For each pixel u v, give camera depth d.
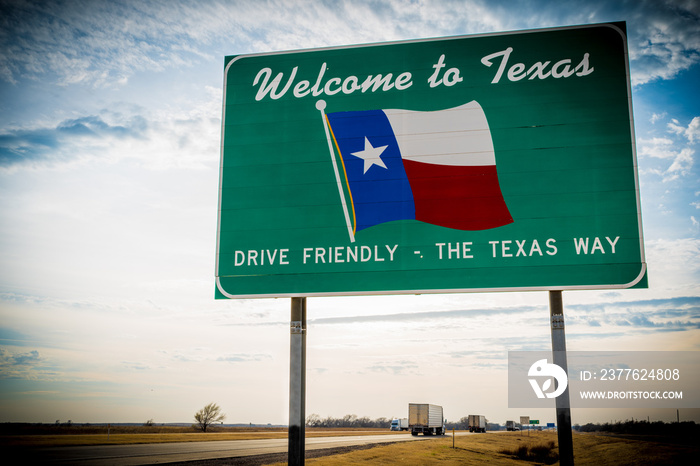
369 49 14.52
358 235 13.63
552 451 41.38
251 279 13.84
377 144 14.01
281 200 14.10
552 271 12.63
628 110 13.10
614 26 13.52
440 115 13.84
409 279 13.20
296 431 13.26
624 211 12.66
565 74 13.50
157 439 47.59
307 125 14.39
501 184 13.25
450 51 14.12
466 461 33.81
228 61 15.02
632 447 36.50
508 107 13.58
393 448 38.47
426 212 13.45
